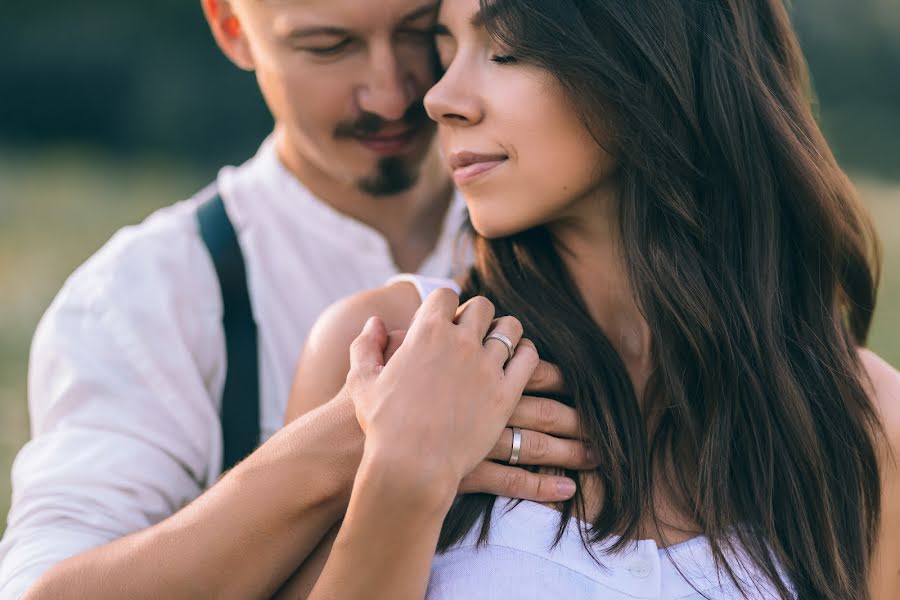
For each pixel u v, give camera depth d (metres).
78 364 1.88
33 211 9.15
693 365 1.51
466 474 1.34
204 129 13.17
